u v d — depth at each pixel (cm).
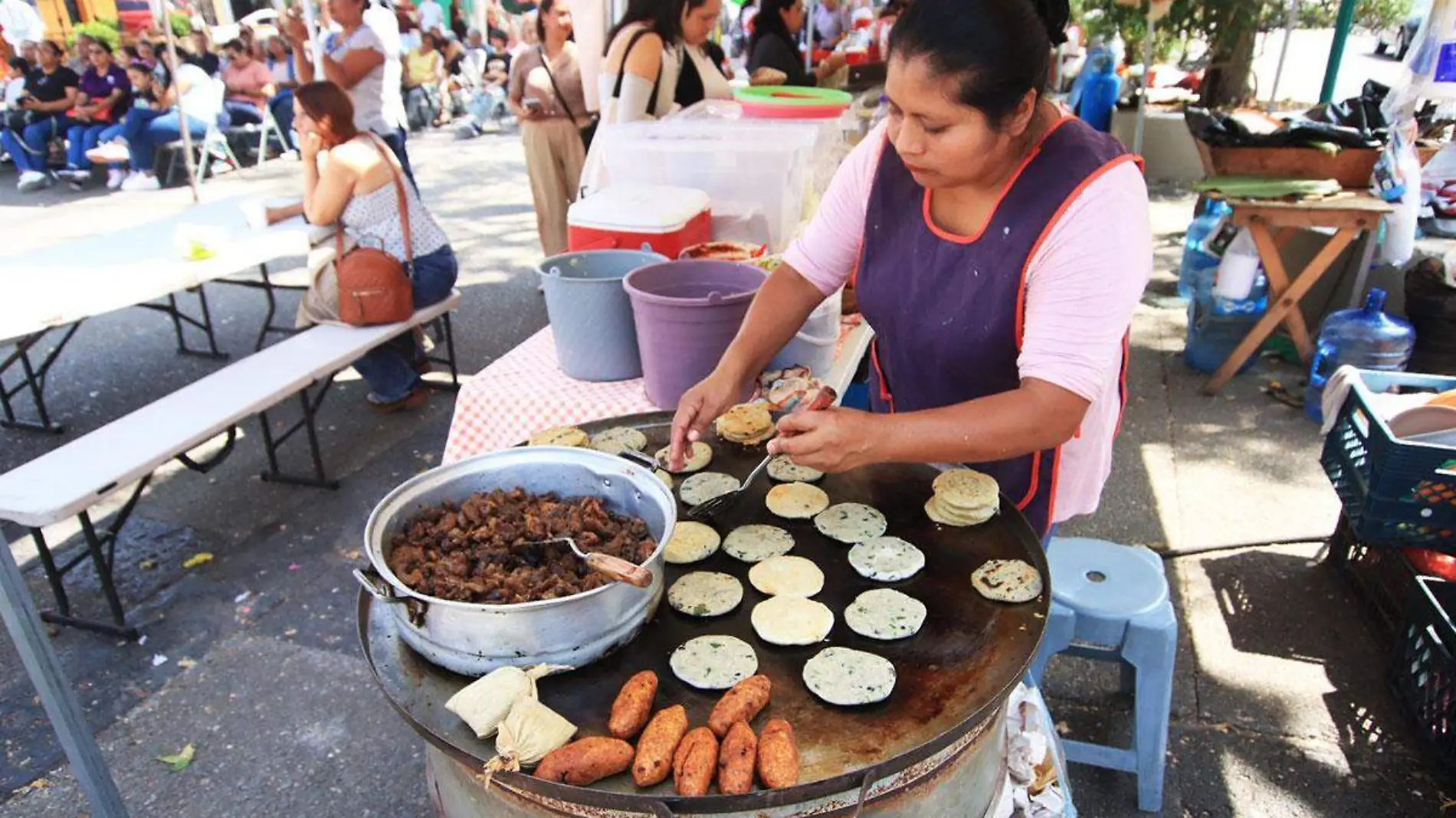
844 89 586
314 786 244
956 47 123
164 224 457
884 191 167
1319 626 293
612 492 154
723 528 169
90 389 478
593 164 326
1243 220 430
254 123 1026
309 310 414
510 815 124
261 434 432
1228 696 265
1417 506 265
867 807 120
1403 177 414
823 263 181
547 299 230
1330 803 231
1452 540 264
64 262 390
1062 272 143
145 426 314
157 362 512
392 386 448
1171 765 243
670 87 378
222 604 314
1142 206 146
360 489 386
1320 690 267
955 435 138
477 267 674
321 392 381
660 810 107
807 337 219
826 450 137
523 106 536
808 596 147
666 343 206
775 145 287
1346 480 296
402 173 418
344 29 549
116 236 434
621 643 133
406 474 398
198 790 242
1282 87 1088
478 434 236
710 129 304
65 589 321
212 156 998
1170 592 312
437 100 1287
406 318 418
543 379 240
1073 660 283
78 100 912
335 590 322
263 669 284
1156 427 430
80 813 234
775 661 133
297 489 386
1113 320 141
